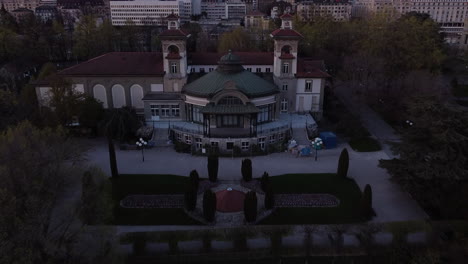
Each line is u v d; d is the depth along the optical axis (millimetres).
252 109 63875
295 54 74812
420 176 42250
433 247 37500
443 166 42156
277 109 72812
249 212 42750
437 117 43969
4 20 156500
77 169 37844
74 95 68250
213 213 43438
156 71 75125
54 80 67312
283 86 76938
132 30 150750
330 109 87500
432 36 112750
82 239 33250
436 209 46125
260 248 38500
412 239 39688
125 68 76188
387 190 51844
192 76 77500
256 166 59375
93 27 136250
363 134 71500
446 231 39188
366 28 117062
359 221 44125
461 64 120375
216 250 38312
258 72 81312
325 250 38406
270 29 139250
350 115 76062
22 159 33344
